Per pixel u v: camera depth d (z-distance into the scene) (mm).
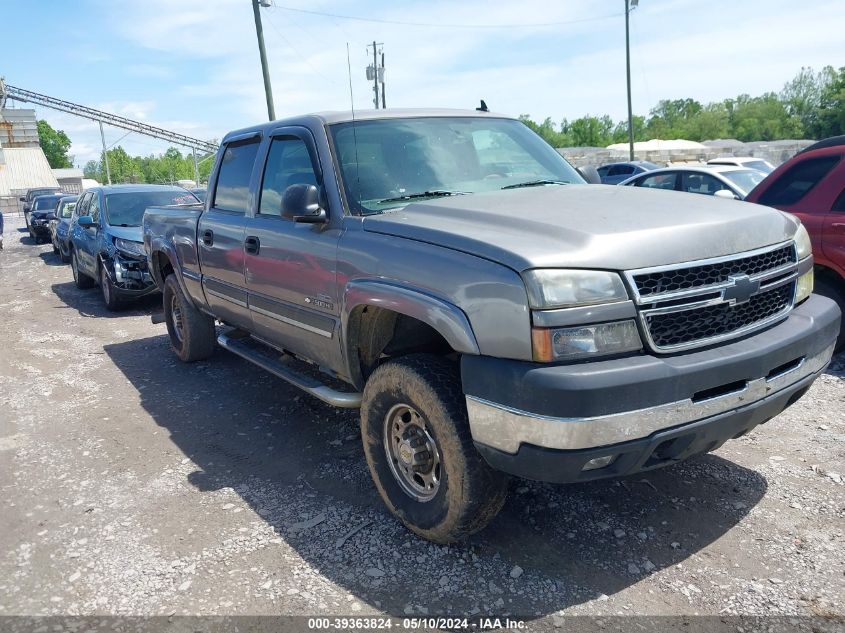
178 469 4320
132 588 3070
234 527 3566
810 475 3750
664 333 2686
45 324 9305
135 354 7293
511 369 2605
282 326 4316
